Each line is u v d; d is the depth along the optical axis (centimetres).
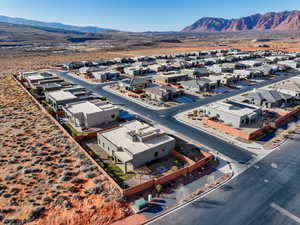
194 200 3048
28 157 4072
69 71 12631
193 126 5453
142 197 3102
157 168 3797
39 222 2642
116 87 9019
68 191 3194
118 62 15150
